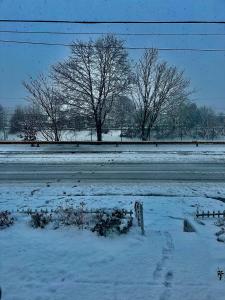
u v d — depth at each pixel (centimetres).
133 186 1466
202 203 1191
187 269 663
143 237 818
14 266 679
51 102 3666
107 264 686
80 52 3719
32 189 1413
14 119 4266
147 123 4084
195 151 2678
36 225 881
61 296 576
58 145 3169
